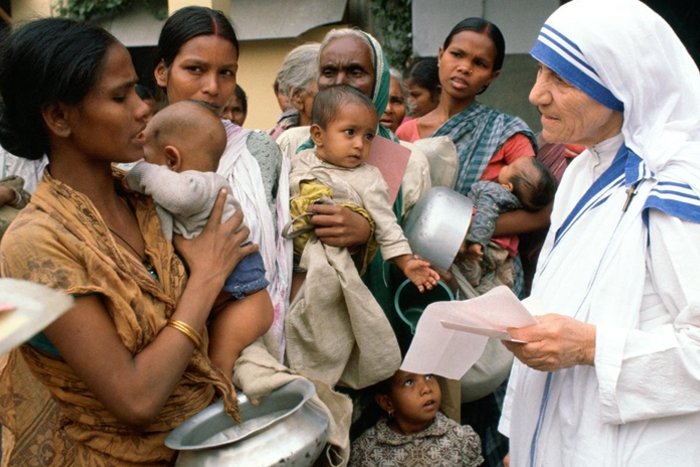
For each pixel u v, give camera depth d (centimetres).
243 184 282
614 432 218
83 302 192
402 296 326
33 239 192
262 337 267
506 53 605
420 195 339
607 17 218
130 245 213
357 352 299
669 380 209
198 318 206
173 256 213
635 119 221
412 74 543
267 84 811
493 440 361
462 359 247
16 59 197
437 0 618
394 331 323
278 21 786
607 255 220
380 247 308
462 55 413
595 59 217
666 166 218
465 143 400
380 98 354
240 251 222
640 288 215
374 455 326
